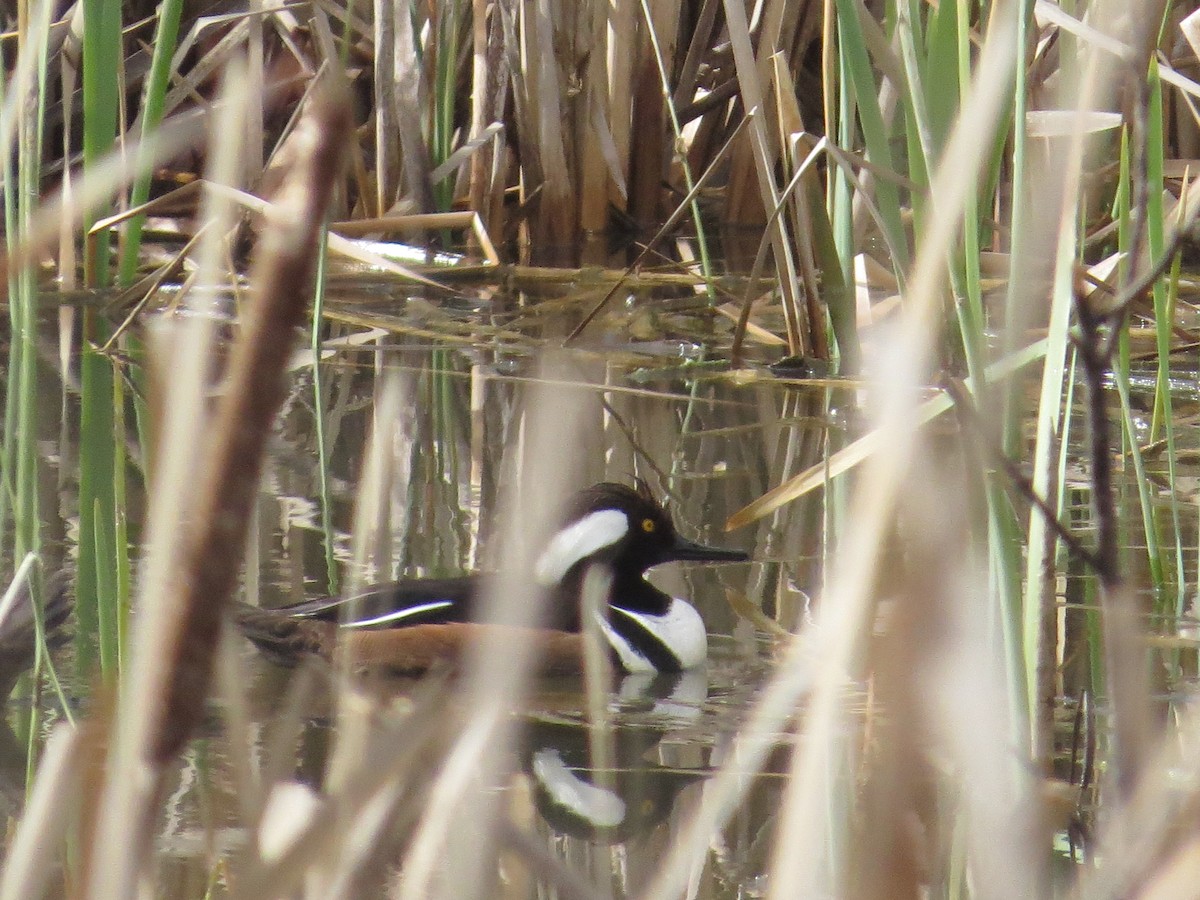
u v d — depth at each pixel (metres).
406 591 10.87
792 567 12.17
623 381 17.14
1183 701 8.85
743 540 12.66
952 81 9.12
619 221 23.97
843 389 16.67
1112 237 18.20
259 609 10.62
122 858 3.19
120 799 3.20
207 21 19.08
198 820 7.29
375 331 19.06
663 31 22.83
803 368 17.14
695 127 23.88
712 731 9.35
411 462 14.34
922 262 3.70
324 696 9.42
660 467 14.29
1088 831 6.97
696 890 6.81
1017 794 6.87
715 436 15.22
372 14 22.52
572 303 19.86
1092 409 4.79
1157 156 9.87
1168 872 3.62
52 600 9.63
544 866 4.14
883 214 9.89
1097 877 4.23
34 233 3.07
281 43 20.92
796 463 14.34
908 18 8.93
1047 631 7.54
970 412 5.12
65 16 18.56
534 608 3.98
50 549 11.62
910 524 3.30
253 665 10.28
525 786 8.34
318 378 12.25
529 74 22.48
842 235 15.87
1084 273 11.22
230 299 18.45
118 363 17.02
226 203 3.56
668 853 7.32
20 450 9.66
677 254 22.73
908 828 3.48
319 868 3.84
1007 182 17.55
